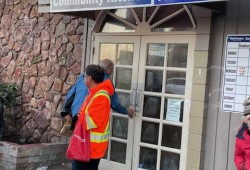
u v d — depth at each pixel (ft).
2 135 27.78
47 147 24.29
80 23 25.88
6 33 31.12
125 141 21.63
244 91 17.46
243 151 13.99
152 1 16.78
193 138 18.76
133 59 21.44
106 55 22.89
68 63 26.63
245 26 17.53
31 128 28.89
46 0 22.35
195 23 18.95
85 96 18.42
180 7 19.61
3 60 31.27
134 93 21.24
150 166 20.63
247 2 17.44
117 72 22.25
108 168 22.31
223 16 18.20
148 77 20.88
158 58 20.48
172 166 19.77
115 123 22.18
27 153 23.35
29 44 29.32
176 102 19.71
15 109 29.91
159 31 20.38
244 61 17.46
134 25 21.54
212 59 18.53
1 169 23.63
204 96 18.44
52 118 27.50
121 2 17.76
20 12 30.09
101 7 18.49
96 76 16.75
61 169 23.89
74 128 18.10
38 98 28.55
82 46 25.58
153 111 20.59
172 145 19.80
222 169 18.19
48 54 27.96
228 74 17.90
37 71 28.68
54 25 27.61
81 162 17.16
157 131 20.40
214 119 18.43
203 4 17.38
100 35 23.08
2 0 31.50
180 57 19.62
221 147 18.22
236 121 17.76
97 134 16.65
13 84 29.53
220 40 18.29
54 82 27.48
